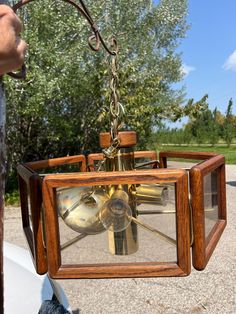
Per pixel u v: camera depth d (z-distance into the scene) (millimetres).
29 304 1761
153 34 12398
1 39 616
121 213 854
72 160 1280
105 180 784
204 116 29250
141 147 9922
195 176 808
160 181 783
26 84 7500
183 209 787
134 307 3188
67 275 818
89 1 9148
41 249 851
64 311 1759
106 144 993
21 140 9297
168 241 830
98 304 3246
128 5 10812
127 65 9211
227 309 3121
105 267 819
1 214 750
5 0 750
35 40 7461
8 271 1940
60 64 7715
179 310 3123
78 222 856
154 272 812
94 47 1038
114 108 985
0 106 736
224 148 26250
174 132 28531
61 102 9219
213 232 969
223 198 1082
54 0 7902
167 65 12867
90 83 8570
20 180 1062
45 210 796
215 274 3793
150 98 8953
